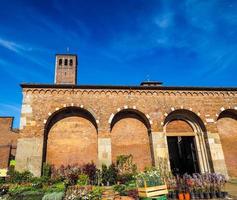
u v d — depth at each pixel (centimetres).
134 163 2181
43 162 2022
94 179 1897
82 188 1510
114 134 2242
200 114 2352
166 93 2377
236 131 2452
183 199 1291
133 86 2319
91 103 2222
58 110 2153
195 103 2383
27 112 2097
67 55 4184
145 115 2267
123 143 2230
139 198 1290
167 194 1343
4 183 1781
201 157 2308
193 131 2403
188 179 1382
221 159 2228
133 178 1859
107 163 2061
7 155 2700
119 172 2039
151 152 2228
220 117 2469
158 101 2338
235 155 2355
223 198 1324
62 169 2000
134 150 2228
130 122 2320
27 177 1848
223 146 2366
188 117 2430
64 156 2103
